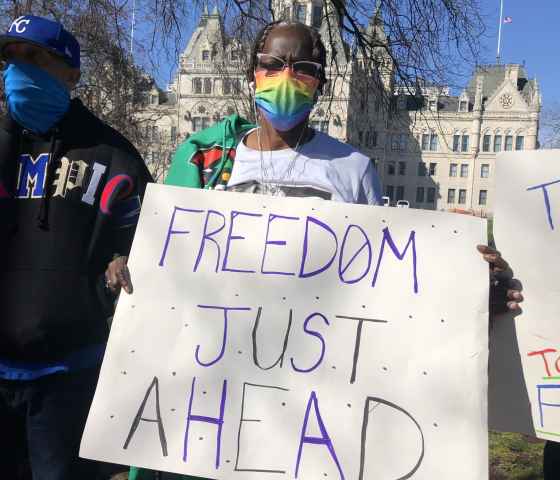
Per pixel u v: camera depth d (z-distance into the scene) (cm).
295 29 192
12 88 182
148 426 161
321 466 152
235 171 198
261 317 166
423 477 147
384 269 164
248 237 173
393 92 787
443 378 153
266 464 155
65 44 184
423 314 159
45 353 176
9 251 179
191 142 210
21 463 192
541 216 172
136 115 1131
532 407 169
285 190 192
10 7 792
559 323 168
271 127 199
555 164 172
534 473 317
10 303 176
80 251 180
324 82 202
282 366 161
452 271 161
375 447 151
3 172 182
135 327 169
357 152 203
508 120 5972
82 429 181
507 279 173
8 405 179
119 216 188
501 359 173
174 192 180
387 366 156
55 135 185
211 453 157
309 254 169
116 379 165
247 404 160
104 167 185
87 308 180
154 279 173
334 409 156
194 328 168
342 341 160
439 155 6112
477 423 149
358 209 170
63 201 179
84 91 913
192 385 163
